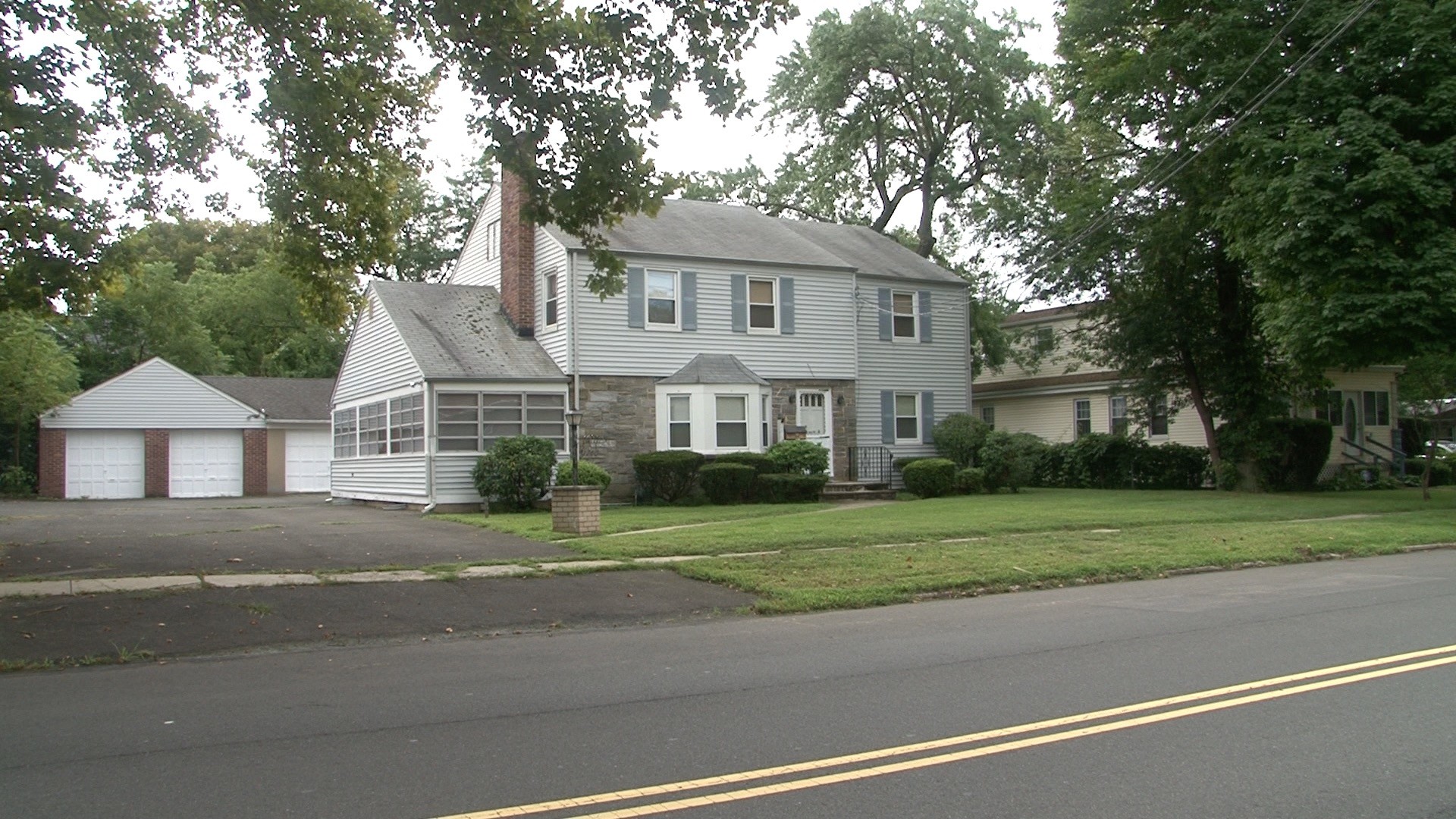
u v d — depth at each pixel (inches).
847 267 1152.8
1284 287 859.4
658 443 1025.5
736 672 324.2
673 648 371.6
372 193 614.9
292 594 448.1
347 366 1207.6
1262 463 1140.5
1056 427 1537.9
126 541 634.8
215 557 553.0
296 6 539.2
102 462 1373.0
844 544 628.4
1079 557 588.1
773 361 1104.2
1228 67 888.9
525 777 216.1
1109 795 202.4
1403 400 1699.1
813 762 225.0
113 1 550.6
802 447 1024.9
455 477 945.5
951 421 1206.3
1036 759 225.5
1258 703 272.2
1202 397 1152.8
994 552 602.2
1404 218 789.9
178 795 205.3
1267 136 840.3
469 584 486.0
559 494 685.3
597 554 577.3
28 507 1124.5
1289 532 709.9
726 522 774.5
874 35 1455.5
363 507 1071.0
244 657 358.0
